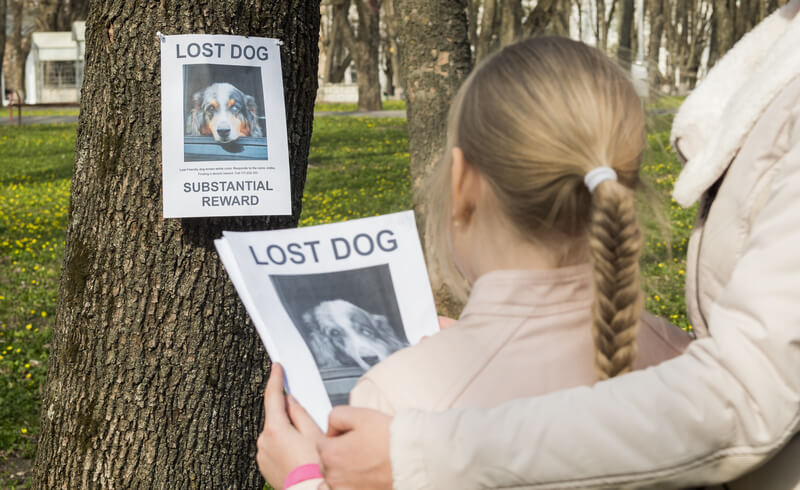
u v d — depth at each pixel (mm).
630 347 1079
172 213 2260
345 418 1097
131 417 2373
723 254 1263
